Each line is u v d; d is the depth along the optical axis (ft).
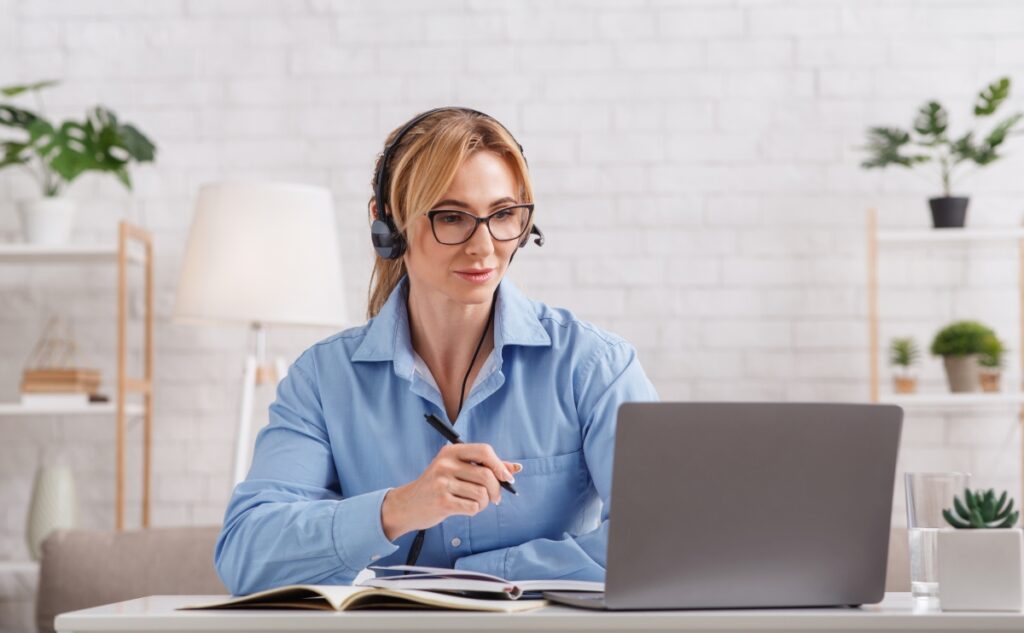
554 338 5.31
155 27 11.87
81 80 11.85
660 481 3.73
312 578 4.31
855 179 11.56
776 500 3.85
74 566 7.82
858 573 3.97
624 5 11.72
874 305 10.78
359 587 3.95
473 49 11.75
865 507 3.96
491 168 4.83
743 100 11.64
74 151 10.61
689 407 3.75
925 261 11.51
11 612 11.47
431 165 4.77
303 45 11.83
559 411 5.18
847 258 11.52
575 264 11.57
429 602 3.62
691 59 11.67
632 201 11.60
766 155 11.59
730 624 3.46
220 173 11.79
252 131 11.81
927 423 11.44
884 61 11.62
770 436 3.84
